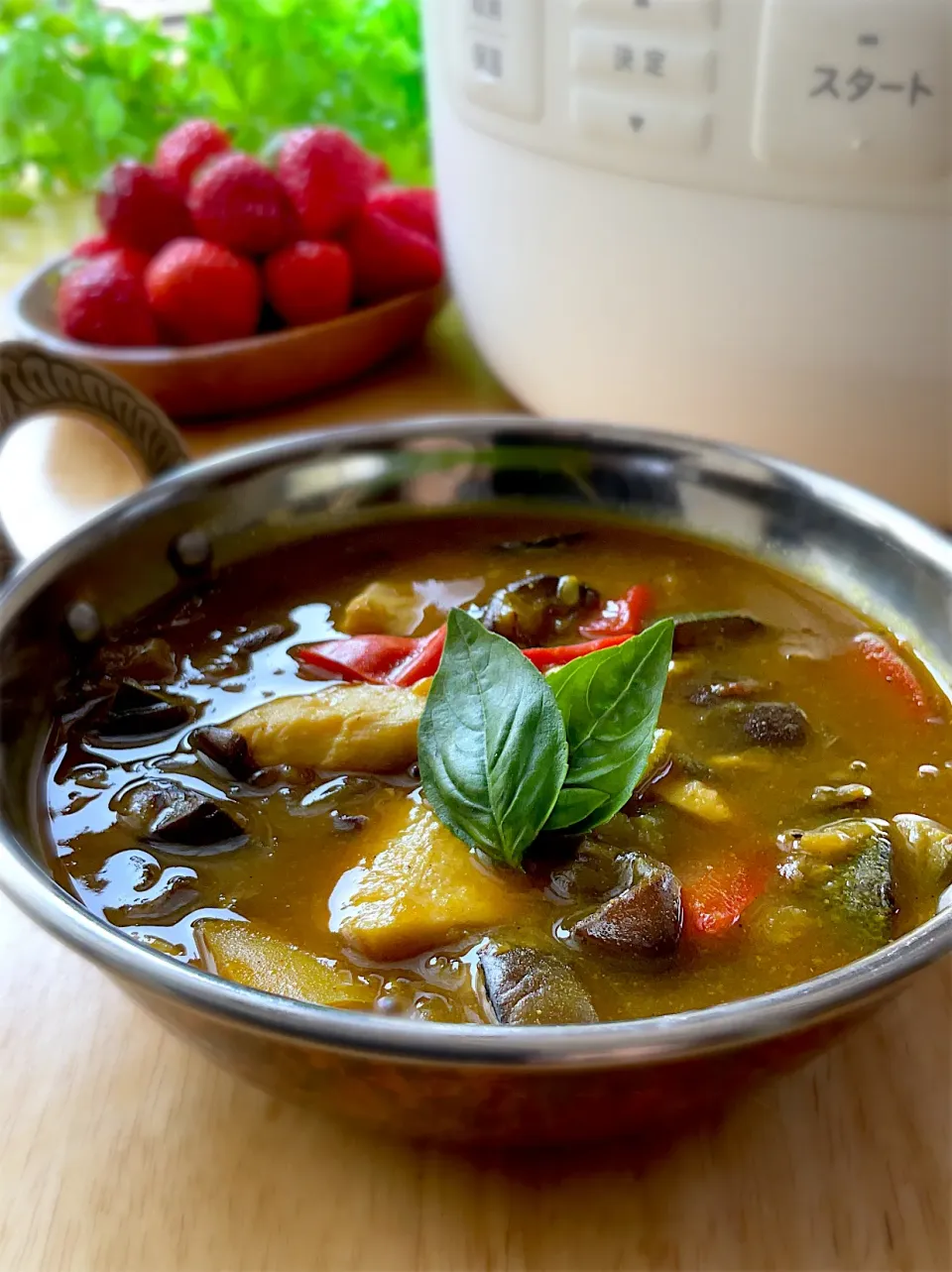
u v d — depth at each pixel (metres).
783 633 0.30
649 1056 0.19
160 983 0.20
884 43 0.29
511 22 0.33
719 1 0.29
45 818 0.26
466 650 0.24
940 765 0.27
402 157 0.56
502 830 0.24
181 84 0.58
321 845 0.26
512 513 0.33
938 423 0.33
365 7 0.55
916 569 0.29
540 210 0.35
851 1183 0.23
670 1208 0.23
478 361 0.48
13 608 0.27
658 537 0.32
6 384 0.31
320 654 0.30
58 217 0.61
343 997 0.23
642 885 0.24
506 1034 0.19
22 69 0.57
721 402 0.35
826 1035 0.20
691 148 0.31
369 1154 0.24
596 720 0.24
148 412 0.33
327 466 0.32
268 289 0.44
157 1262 0.22
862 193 0.30
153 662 0.29
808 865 0.25
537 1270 0.22
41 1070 0.25
